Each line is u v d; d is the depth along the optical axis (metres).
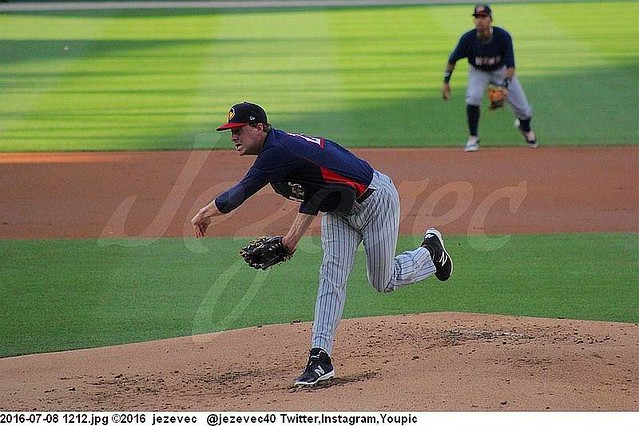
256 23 103.81
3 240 40.59
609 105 70.19
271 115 66.12
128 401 21.67
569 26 100.94
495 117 67.75
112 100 71.50
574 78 78.12
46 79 78.56
